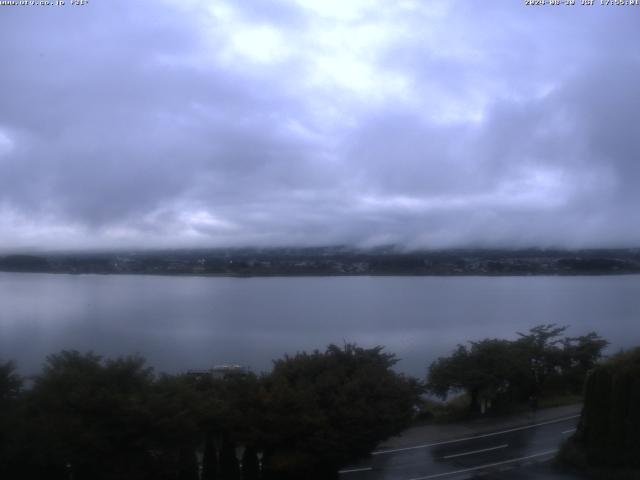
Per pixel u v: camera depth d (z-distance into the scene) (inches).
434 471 700.0
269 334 2596.0
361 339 2456.9
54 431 469.4
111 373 518.6
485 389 1071.0
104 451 482.9
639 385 657.6
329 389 623.2
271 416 568.4
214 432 573.3
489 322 2977.4
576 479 638.5
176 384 542.3
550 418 996.6
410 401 660.1
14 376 549.0
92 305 3400.6
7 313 2935.5
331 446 576.7
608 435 674.2
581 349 1256.2
